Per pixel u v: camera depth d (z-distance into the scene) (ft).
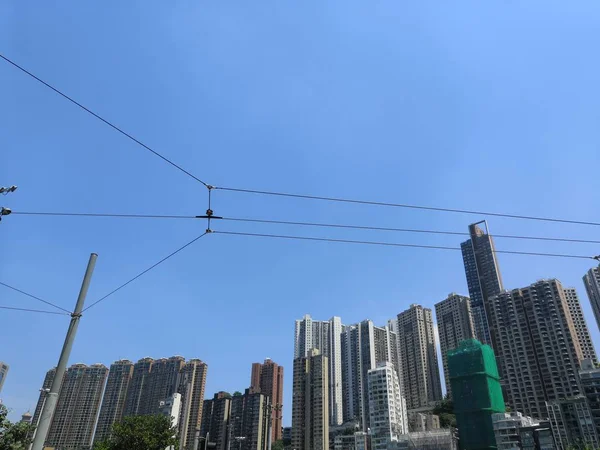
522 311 561.84
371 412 467.52
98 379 443.32
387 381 470.80
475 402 354.95
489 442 339.77
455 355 378.73
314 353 531.50
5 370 190.90
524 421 357.82
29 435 99.55
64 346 54.29
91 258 60.49
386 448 410.31
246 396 399.85
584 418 380.37
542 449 337.11
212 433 401.49
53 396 51.52
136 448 176.35
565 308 538.47
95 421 429.79
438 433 377.09
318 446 457.27
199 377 454.40
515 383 536.83
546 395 509.35
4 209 61.52
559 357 515.09
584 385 389.19
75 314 56.18
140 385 471.21
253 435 371.56
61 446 404.57
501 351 563.48
